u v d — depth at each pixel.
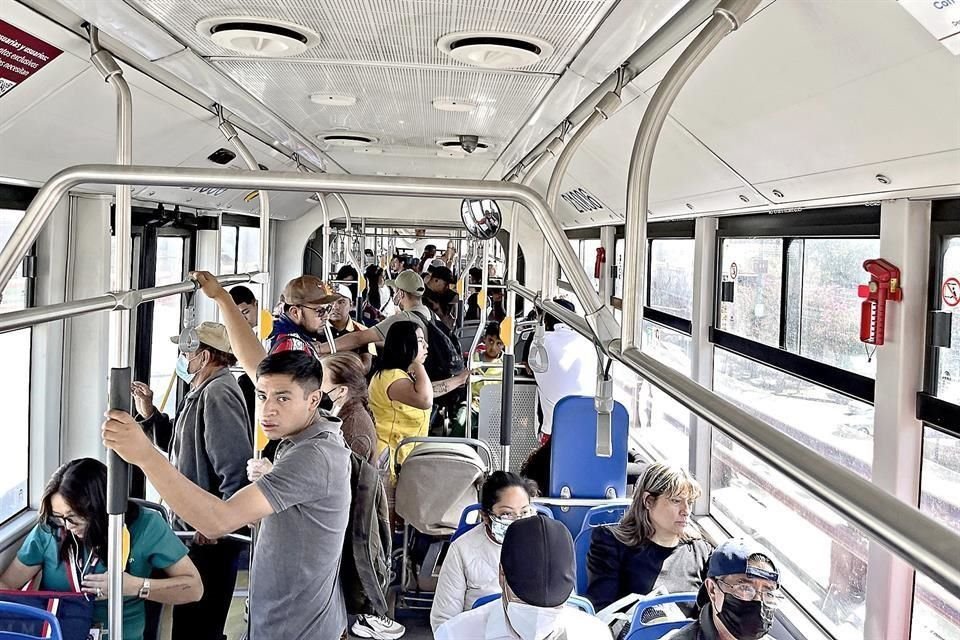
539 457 3.91
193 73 2.18
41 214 1.45
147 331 4.67
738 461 3.81
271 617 2.46
